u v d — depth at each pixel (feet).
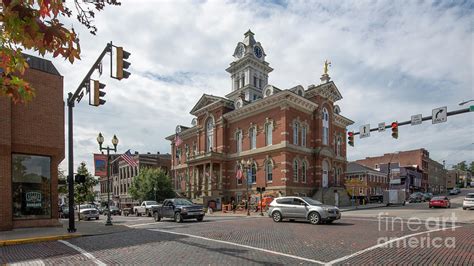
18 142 55.26
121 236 45.11
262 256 28.81
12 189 54.08
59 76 62.08
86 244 38.75
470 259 26.63
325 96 146.41
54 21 10.49
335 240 37.40
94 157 83.92
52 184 58.95
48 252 33.83
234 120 149.38
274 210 64.03
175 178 191.42
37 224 55.77
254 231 47.24
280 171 125.18
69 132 52.01
